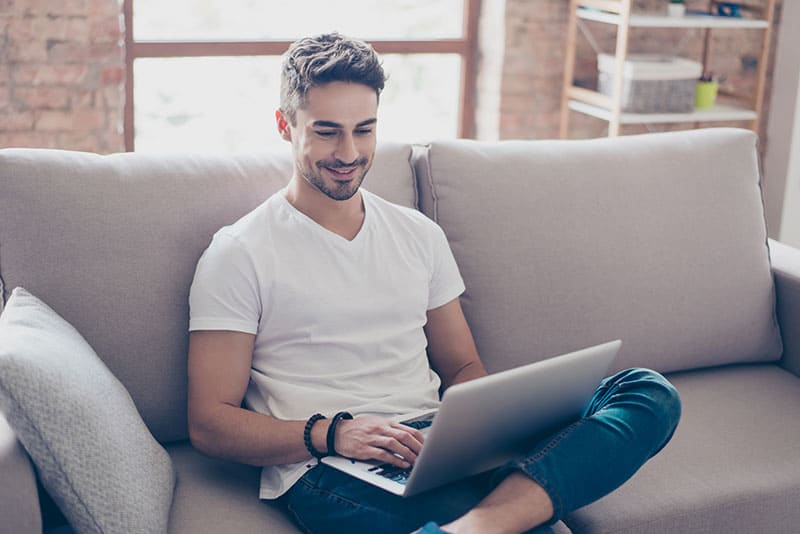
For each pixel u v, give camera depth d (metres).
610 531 1.67
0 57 3.04
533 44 3.82
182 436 1.84
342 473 1.61
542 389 1.53
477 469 1.60
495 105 3.87
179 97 3.54
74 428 1.44
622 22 3.52
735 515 1.78
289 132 1.80
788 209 4.09
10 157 1.77
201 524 1.58
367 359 1.77
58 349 1.52
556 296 2.07
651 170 2.20
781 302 2.30
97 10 3.10
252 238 1.72
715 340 2.21
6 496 1.39
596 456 1.56
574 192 2.12
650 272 2.14
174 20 3.48
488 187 2.06
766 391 2.15
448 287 1.89
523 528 1.49
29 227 1.75
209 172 1.90
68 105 3.16
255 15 3.59
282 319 1.72
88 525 1.45
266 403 1.73
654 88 3.61
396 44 3.78
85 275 1.76
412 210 1.89
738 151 2.31
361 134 1.72
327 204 1.75
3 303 1.76
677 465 1.84
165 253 1.81
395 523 1.53
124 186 1.82
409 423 1.72
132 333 1.78
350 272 1.76
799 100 3.97
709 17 3.72
